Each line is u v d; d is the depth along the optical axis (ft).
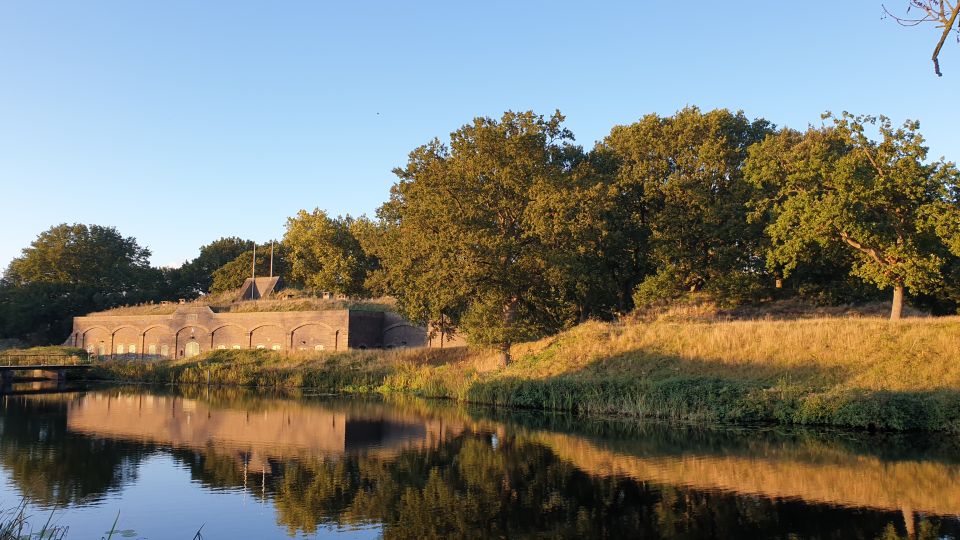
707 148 164.66
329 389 170.91
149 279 376.89
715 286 163.63
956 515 52.01
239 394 158.51
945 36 30.19
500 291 147.23
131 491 62.23
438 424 104.53
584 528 50.31
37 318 320.09
